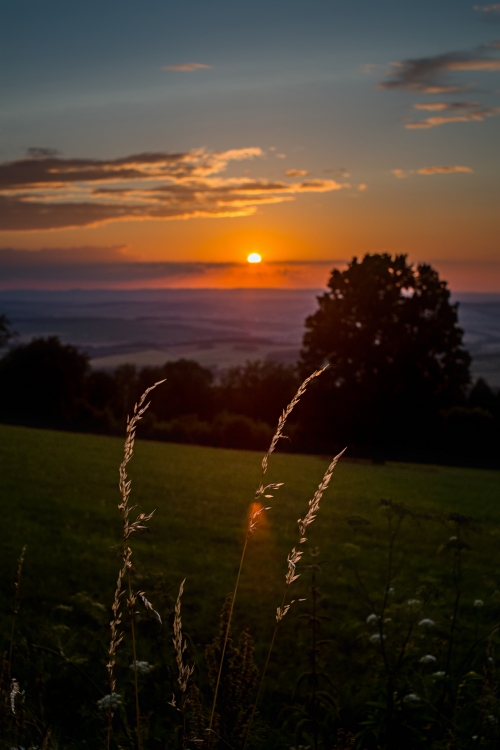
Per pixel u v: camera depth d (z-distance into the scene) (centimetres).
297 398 160
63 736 330
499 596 418
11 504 1480
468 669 461
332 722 387
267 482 2409
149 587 781
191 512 1627
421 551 1277
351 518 428
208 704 376
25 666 428
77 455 2775
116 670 458
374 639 462
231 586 905
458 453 5134
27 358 7712
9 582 802
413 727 327
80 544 1108
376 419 4931
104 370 9594
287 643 642
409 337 4947
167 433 5388
